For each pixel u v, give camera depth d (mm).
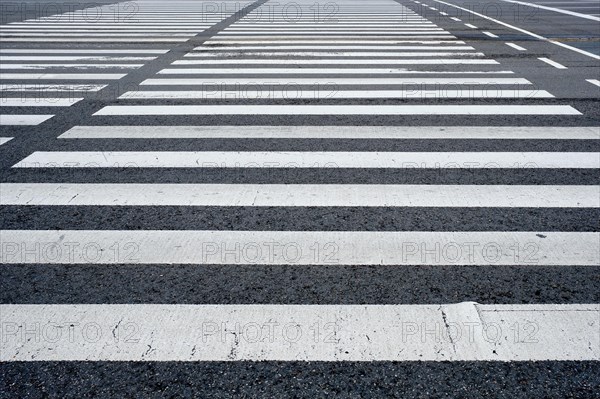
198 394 2344
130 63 9508
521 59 9617
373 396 2330
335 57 9805
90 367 2488
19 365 2502
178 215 3955
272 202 4156
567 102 6828
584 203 4105
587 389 2355
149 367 2488
